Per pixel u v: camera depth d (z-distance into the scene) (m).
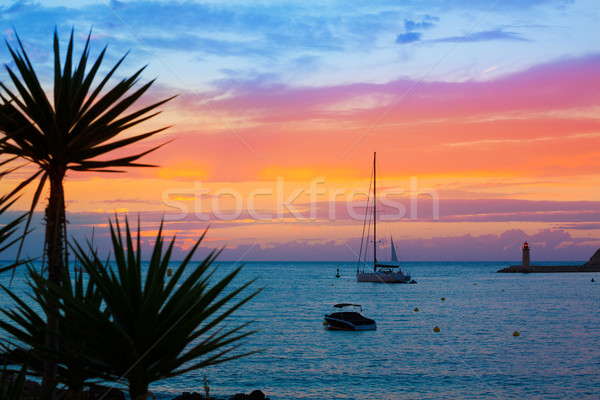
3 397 5.20
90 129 5.37
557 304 71.75
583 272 181.88
